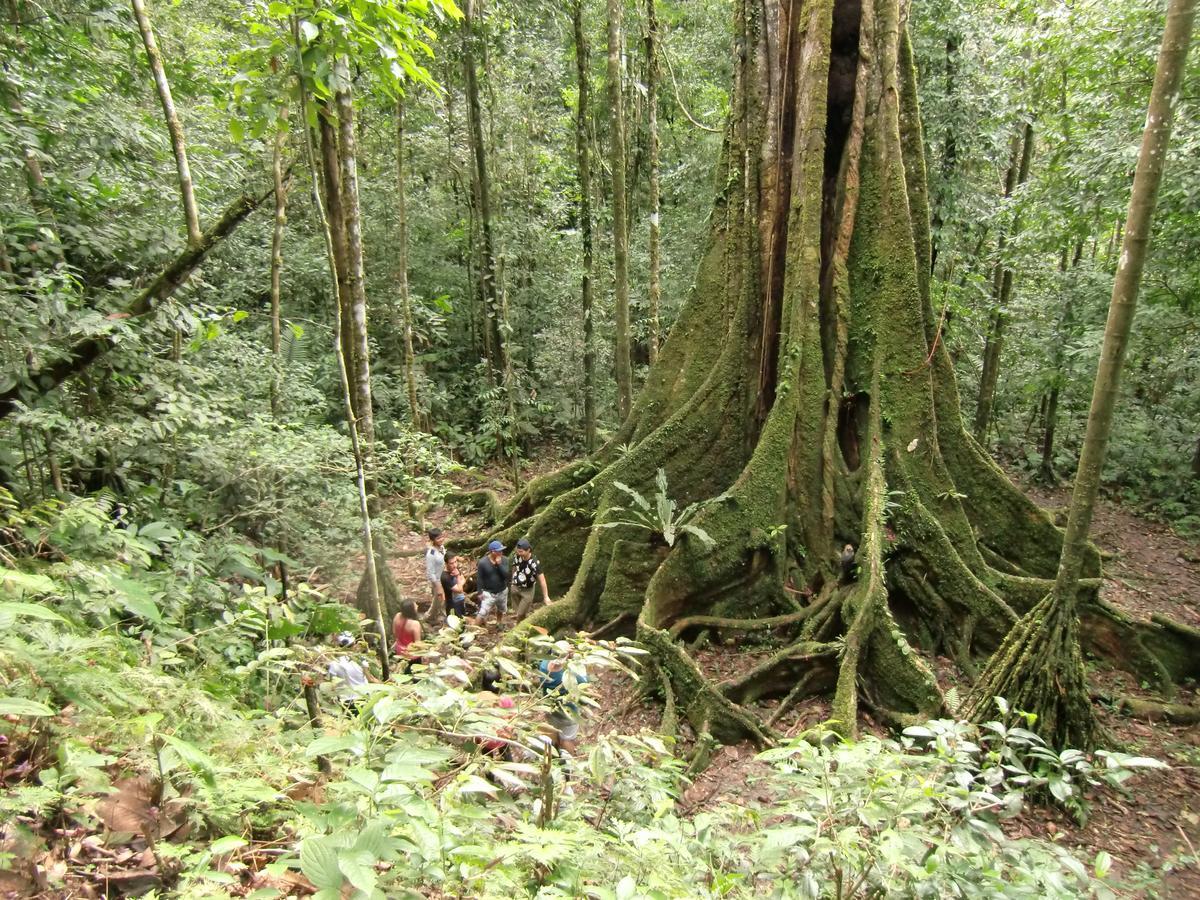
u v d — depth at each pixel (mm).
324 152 6816
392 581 7355
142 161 6570
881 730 6297
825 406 8289
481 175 14961
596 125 19031
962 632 7270
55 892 1717
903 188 8312
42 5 5883
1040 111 12289
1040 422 17422
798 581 7945
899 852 2182
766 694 6754
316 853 1395
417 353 17562
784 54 8594
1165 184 8648
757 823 2699
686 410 9031
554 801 2674
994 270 15945
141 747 2105
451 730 2279
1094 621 7504
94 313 4266
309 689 2781
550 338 17312
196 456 5684
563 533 9367
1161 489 14523
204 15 10836
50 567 3043
